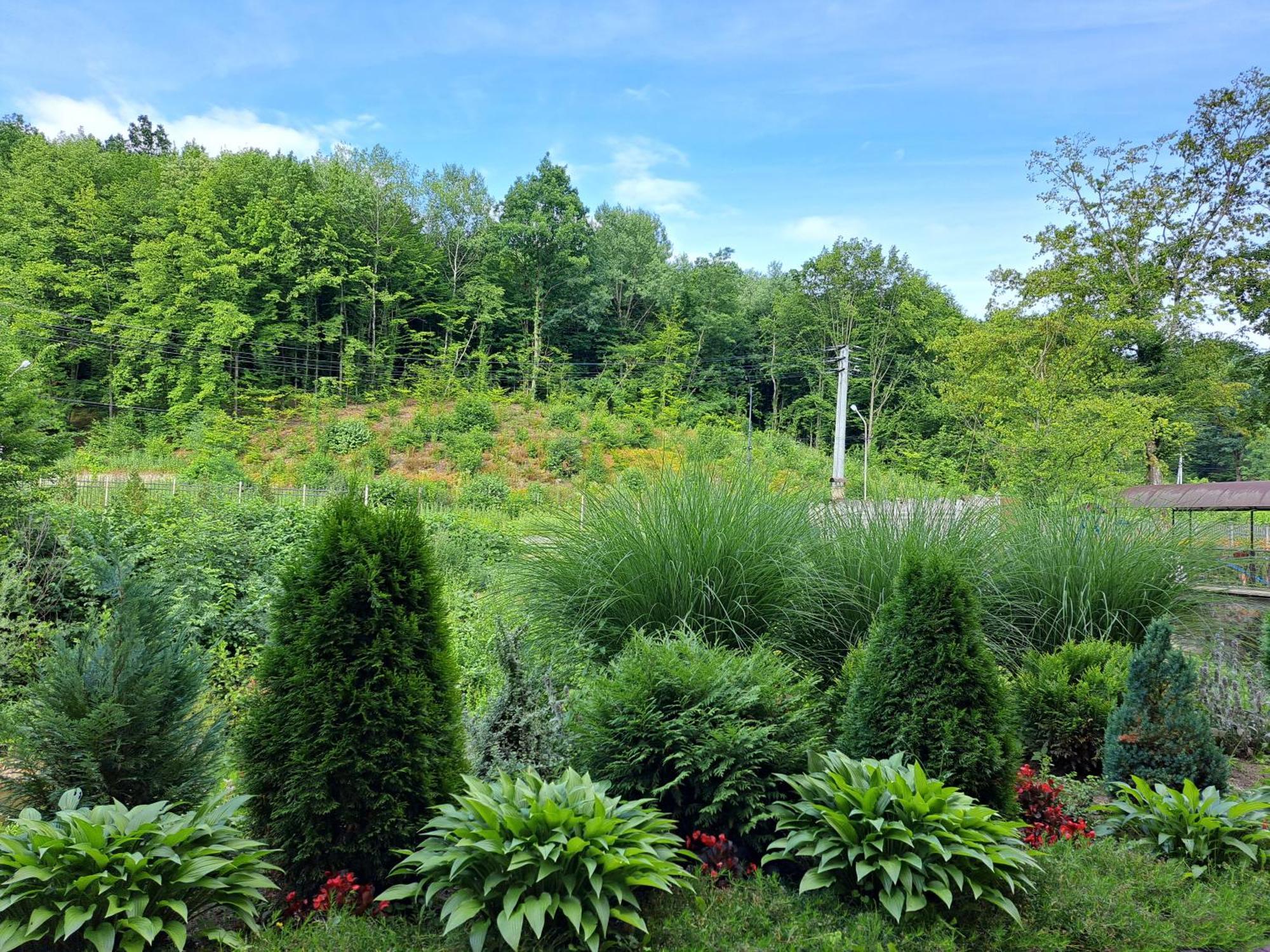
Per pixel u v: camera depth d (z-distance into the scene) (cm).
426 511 2030
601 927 277
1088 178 2694
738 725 367
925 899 299
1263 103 2452
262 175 5362
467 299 5728
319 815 320
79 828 268
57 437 1141
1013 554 713
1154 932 308
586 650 564
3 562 713
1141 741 450
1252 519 1070
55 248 4947
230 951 279
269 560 899
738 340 6216
